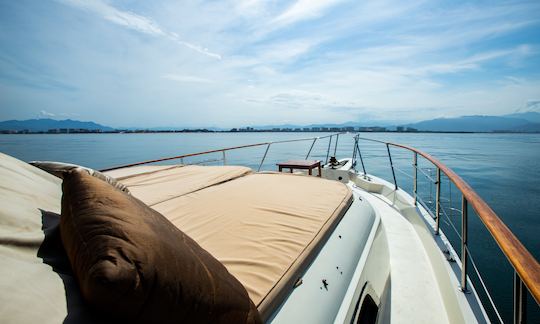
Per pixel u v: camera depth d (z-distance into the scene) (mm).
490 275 6668
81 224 714
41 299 560
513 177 22406
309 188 2533
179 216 1832
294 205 2051
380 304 1790
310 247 1499
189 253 737
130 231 631
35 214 1018
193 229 1641
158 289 563
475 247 7969
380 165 28453
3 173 1217
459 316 1699
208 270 745
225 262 1298
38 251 790
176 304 594
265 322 1053
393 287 2207
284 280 1217
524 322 842
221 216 1806
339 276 1506
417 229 3115
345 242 1786
